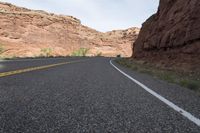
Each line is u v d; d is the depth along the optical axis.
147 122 3.74
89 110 4.33
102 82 8.98
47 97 5.30
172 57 24.03
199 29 20.23
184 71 17.16
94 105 4.78
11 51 91.50
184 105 5.33
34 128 3.14
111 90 7.01
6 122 3.32
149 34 39.75
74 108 4.41
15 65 15.80
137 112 4.39
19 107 4.23
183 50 22.16
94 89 7.00
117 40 171.75
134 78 11.66
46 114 3.88
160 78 13.20
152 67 23.98
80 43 140.12
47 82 7.91
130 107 4.79
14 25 102.50
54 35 119.50
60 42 121.25
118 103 5.12
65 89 6.63
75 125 3.37
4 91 5.73
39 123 3.37
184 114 4.40
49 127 3.21
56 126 3.28
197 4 22.41
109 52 157.00
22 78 8.56
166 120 3.91
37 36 109.06
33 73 10.80
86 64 24.20
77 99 5.29
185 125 3.66
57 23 126.81
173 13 29.34
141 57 42.75
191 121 3.93
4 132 2.92
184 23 24.03
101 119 3.76
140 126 3.49
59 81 8.41
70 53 120.75
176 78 12.72
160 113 4.41
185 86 9.80
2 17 100.00
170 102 5.58
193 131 3.36
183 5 26.67
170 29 27.95
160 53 29.91
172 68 19.92
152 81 10.89
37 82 7.73
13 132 2.94
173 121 3.87
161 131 3.29
